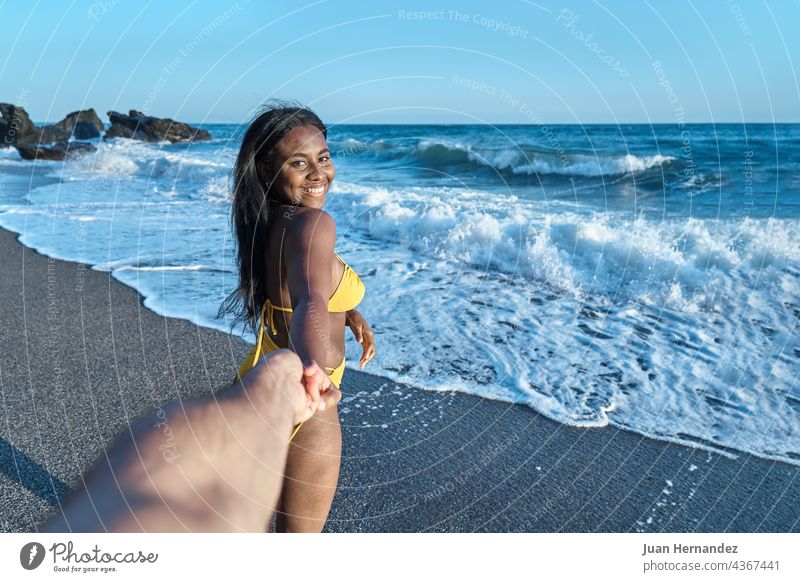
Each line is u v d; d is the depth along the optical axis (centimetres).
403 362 429
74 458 310
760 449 322
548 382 398
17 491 281
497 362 427
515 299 551
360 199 979
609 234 669
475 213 792
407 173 1551
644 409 364
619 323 492
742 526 263
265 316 197
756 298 528
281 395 72
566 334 473
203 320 513
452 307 532
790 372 401
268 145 183
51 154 2553
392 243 762
